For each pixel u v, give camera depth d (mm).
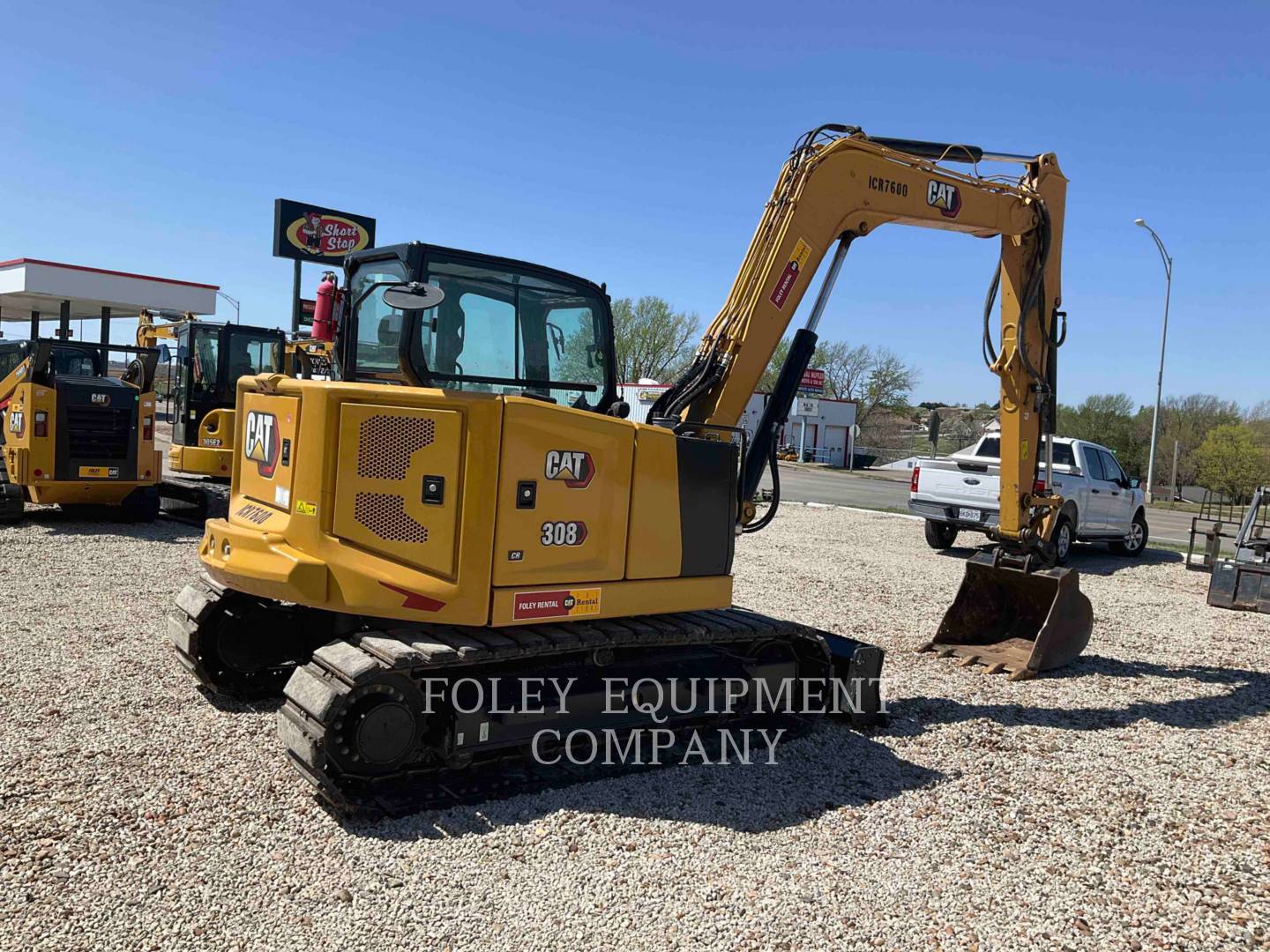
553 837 4047
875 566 11984
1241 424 43469
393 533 4383
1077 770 5160
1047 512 7340
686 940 3281
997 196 6727
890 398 66125
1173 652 8164
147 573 9000
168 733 4992
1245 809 4691
